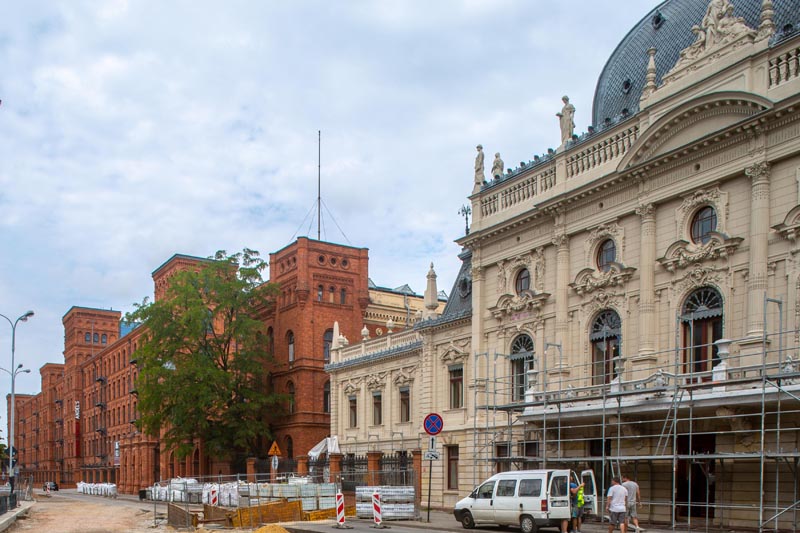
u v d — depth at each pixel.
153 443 82.00
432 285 43.16
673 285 26.84
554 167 32.75
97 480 107.25
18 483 67.75
